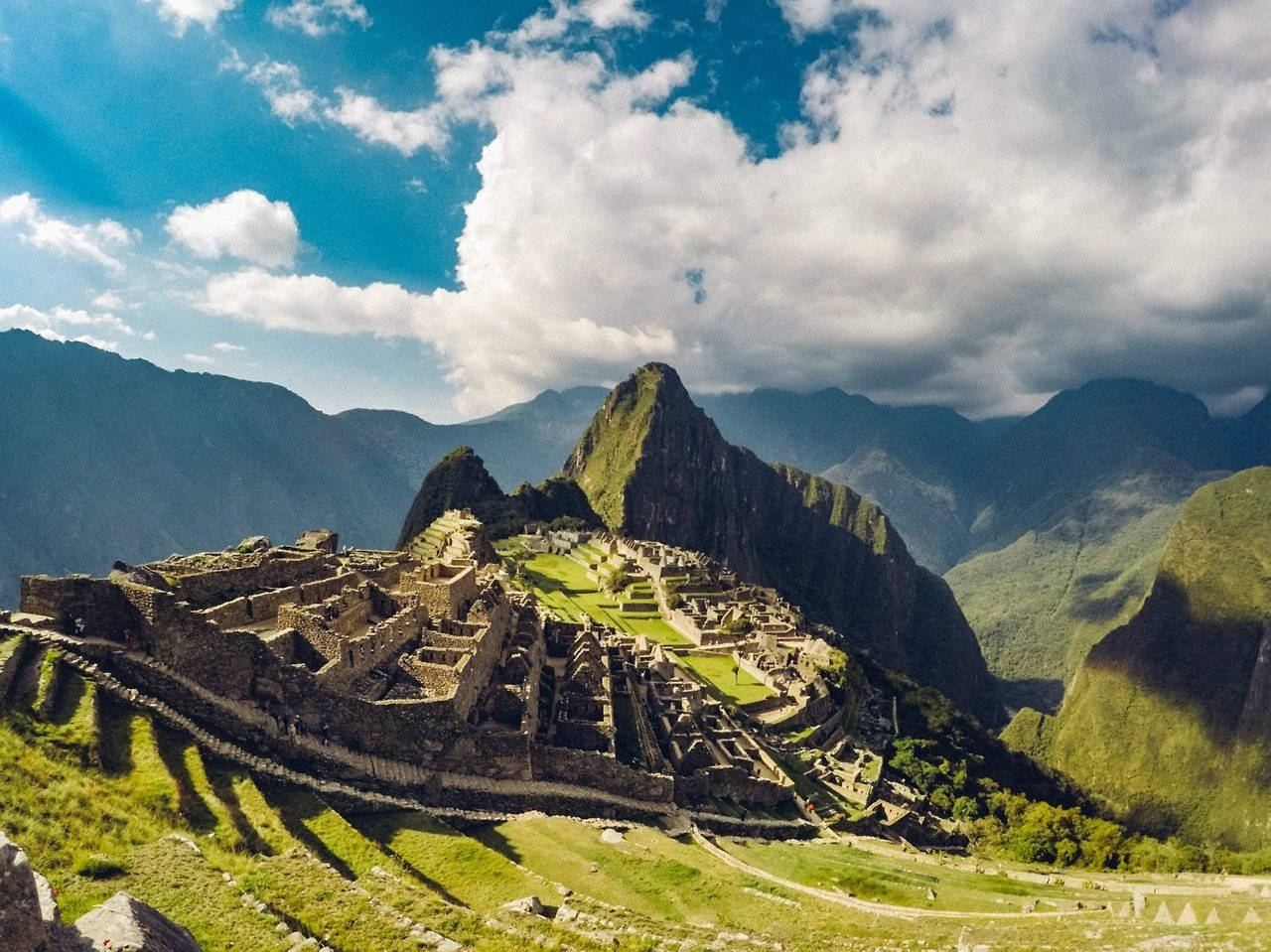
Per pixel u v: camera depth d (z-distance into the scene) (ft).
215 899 73.10
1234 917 118.83
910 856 207.00
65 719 95.71
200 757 104.94
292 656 138.92
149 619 116.47
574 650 237.45
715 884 125.18
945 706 503.20
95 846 76.74
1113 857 289.33
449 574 223.71
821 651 434.71
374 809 120.26
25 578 115.85
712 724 253.03
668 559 608.60
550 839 130.62
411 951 73.56
